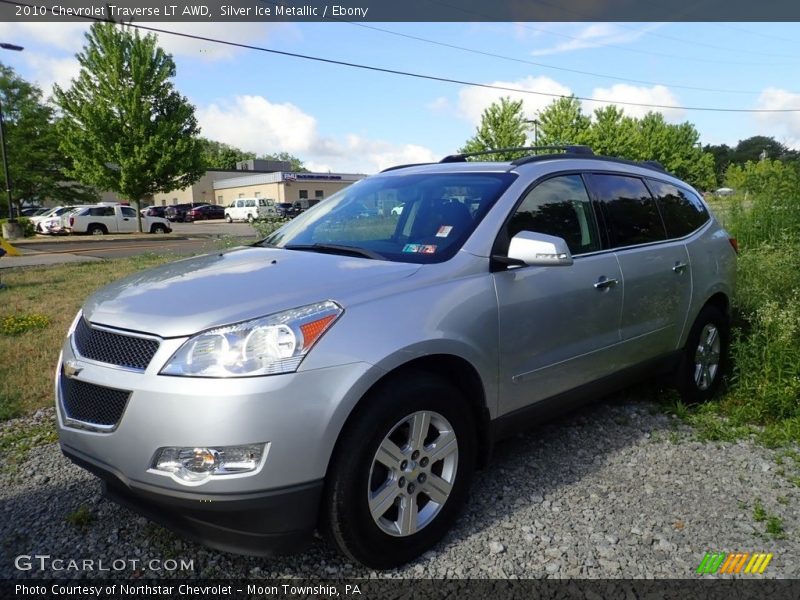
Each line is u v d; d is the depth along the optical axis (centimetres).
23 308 839
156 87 2972
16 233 2889
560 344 338
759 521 303
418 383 267
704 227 474
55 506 327
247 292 265
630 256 387
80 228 3120
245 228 3984
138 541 294
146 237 2959
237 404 227
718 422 425
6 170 3000
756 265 589
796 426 400
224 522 237
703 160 5956
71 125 2977
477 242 311
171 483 231
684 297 431
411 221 345
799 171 912
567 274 341
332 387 240
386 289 273
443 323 277
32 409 467
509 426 321
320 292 262
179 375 233
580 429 416
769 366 435
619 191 407
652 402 464
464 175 366
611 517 307
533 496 328
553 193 359
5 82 4241
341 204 402
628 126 4547
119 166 3067
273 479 232
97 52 2889
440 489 281
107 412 249
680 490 334
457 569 268
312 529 247
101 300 290
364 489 250
